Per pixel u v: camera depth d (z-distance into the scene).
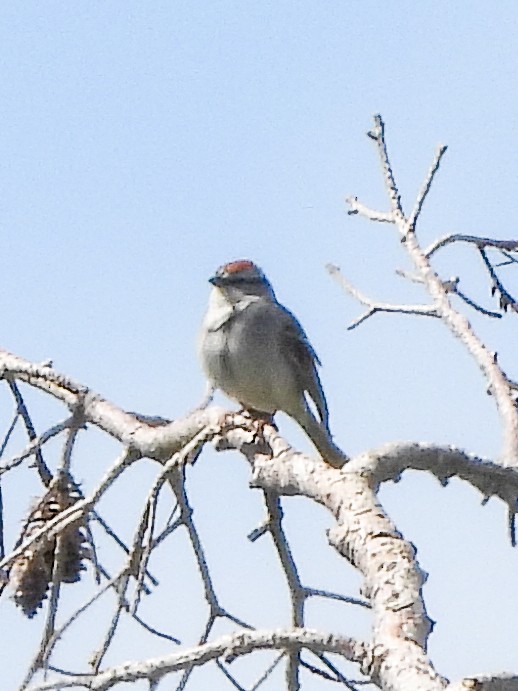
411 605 7.42
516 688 6.26
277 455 9.45
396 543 8.01
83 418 11.44
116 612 9.11
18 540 10.95
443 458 9.00
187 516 10.12
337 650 6.86
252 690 8.83
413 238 13.14
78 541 10.84
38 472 11.62
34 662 8.73
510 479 9.12
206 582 10.05
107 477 10.40
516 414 10.85
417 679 6.57
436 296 12.49
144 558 9.41
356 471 8.80
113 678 7.14
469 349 11.77
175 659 7.09
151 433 10.96
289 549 10.29
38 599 10.80
